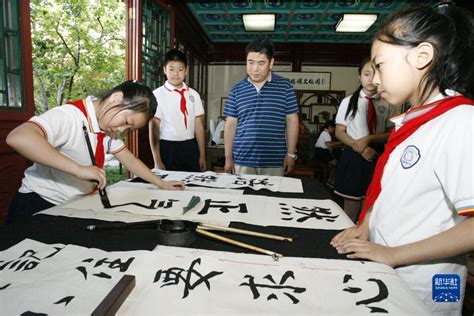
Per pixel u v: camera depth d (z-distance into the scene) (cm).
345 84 679
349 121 212
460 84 71
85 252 71
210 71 700
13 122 191
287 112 221
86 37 462
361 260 71
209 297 56
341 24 486
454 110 69
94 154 120
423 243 67
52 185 122
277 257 70
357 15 451
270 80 212
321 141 536
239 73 692
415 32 68
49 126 105
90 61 473
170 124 242
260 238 84
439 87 72
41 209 122
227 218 97
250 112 213
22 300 53
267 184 146
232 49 679
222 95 702
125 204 107
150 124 237
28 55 198
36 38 418
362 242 75
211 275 63
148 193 121
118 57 494
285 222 96
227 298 56
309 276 63
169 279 61
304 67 683
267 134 212
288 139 228
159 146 245
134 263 66
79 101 118
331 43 658
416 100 77
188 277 62
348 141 209
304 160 632
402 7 74
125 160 132
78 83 490
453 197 65
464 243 62
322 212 106
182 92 245
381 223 81
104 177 103
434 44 68
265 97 210
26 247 73
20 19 192
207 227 85
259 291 58
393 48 71
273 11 497
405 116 82
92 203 108
